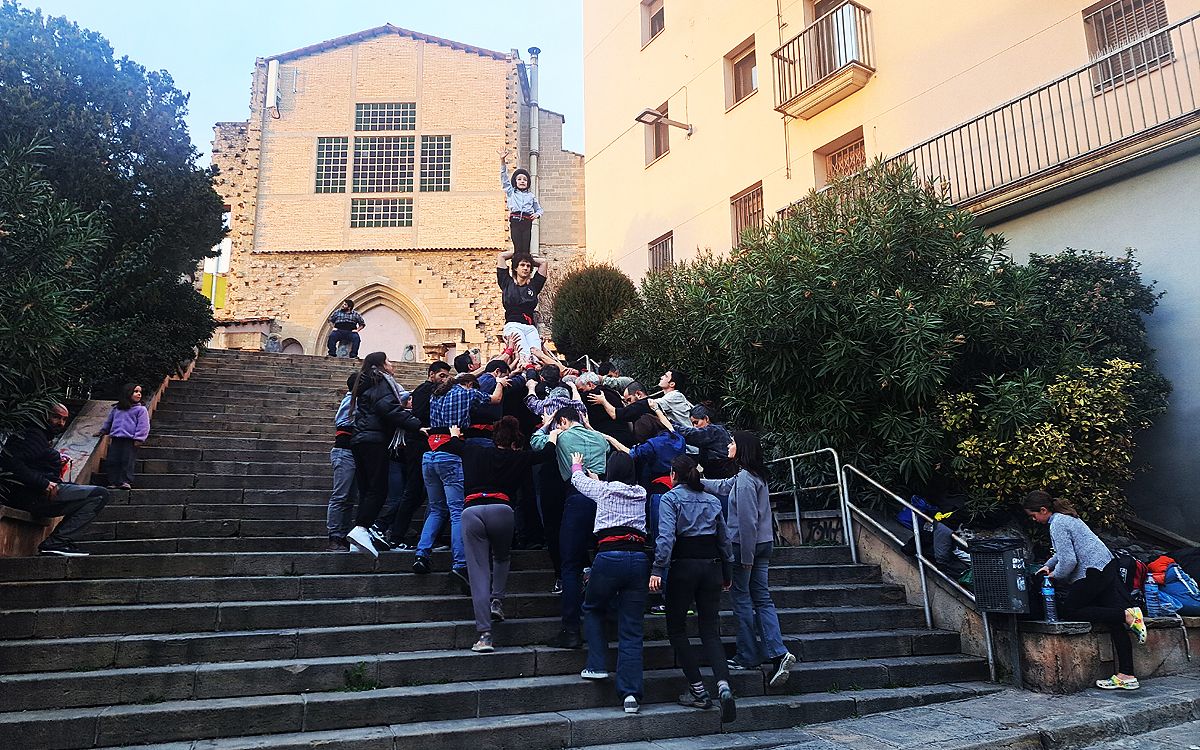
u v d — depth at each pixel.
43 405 5.92
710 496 5.62
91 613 5.30
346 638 5.45
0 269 5.78
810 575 7.52
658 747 4.88
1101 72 10.08
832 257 8.71
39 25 10.88
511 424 6.00
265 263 25.11
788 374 9.04
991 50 11.49
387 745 4.52
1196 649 7.09
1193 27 9.16
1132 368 8.20
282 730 4.64
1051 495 7.88
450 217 25.73
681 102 17.64
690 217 16.94
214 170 12.65
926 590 7.23
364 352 24.97
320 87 26.55
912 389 8.30
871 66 13.26
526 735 4.81
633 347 13.34
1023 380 8.20
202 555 6.13
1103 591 6.25
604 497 5.47
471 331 24.98
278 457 9.88
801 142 14.47
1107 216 9.71
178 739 4.48
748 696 5.72
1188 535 8.68
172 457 9.37
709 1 17.06
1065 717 5.34
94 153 10.37
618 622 5.64
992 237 9.30
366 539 6.49
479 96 26.70
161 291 11.55
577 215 26.44
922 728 5.18
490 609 5.70
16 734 4.29
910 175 9.20
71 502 6.44
